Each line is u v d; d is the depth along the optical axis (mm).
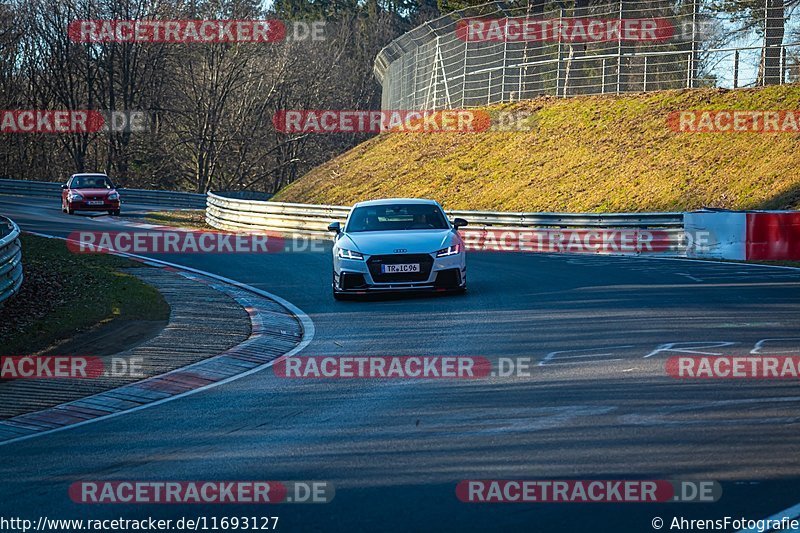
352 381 32625
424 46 157250
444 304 50781
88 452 24250
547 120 132000
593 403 27984
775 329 39844
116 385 32938
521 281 60000
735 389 29266
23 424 27875
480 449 23203
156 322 45094
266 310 50344
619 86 137625
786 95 114688
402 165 136625
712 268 67250
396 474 21344
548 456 22391
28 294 52438
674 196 101062
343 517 18578
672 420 25547
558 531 17656
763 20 123812
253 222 108750
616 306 47906
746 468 21047
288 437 25109
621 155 114875
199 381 33562
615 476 20734
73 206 122750
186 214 137625
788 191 91562
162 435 25844
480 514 18562
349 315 48344
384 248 52094
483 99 148625
